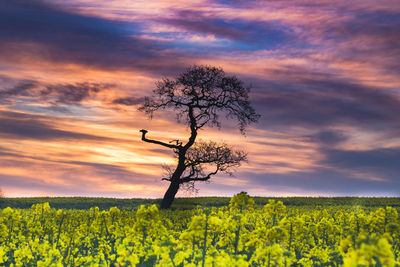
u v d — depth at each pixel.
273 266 7.99
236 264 7.30
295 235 10.11
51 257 9.17
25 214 20.97
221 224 7.66
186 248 8.03
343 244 5.29
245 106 37.62
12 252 11.73
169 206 36.34
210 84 37.56
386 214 9.38
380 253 4.55
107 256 10.42
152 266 8.89
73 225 16.28
